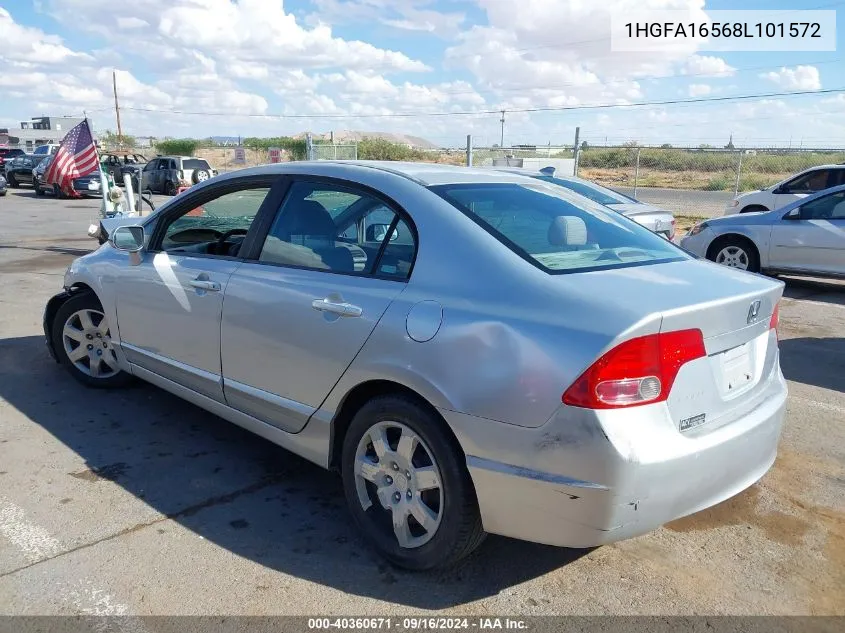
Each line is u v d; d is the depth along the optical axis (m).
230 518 3.47
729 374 2.84
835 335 7.32
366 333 3.01
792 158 38.03
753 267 10.24
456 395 2.70
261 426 3.68
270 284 3.50
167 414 4.78
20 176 30.97
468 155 18.28
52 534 3.28
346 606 2.82
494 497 2.67
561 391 2.48
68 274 5.12
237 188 4.01
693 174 40.16
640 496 2.49
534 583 2.98
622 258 3.15
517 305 2.68
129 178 12.58
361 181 3.38
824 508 3.64
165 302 4.15
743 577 3.05
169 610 2.76
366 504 3.18
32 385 5.26
